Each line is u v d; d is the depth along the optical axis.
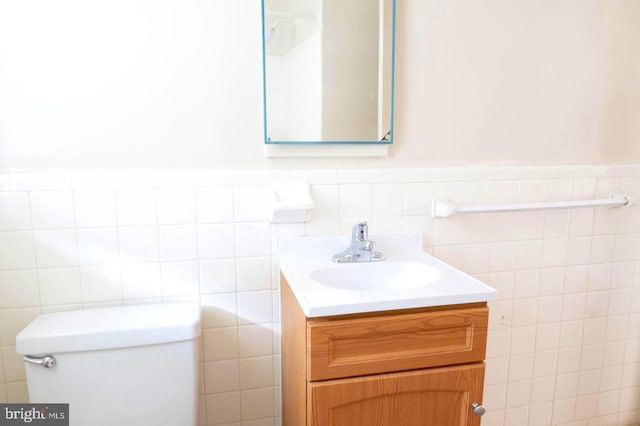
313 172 1.30
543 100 1.46
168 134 1.19
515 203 1.48
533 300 1.56
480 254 1.48
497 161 1.45
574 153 1.52
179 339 1.07
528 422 1.63
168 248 1.23
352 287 1.24
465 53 1.37
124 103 1.15
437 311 0.99
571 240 1.56
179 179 1.21
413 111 1.35
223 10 1.18
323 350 0.93
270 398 1.37
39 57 1.09
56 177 1.13
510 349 1.56
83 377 1.03
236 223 1.26
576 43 1.46
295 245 1.31
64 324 1.07
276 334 1.34
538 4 1.41
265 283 1.31
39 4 1.07
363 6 1.27
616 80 1.52
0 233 1.12
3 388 1.18
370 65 1.29
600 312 1.64
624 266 1.64
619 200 1.50
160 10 1.14
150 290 1.24
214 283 1.28
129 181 1.18
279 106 1.23
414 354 0.98
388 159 1.36
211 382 1.31
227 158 1.24
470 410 1.03
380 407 0.98
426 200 1.40
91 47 1.11
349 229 1.35
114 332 1.03
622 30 1.50
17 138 1.10
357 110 1.29
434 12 1.33
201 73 1.19
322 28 1.24
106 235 1.18
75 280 1.18
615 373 1.70
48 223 1.15
